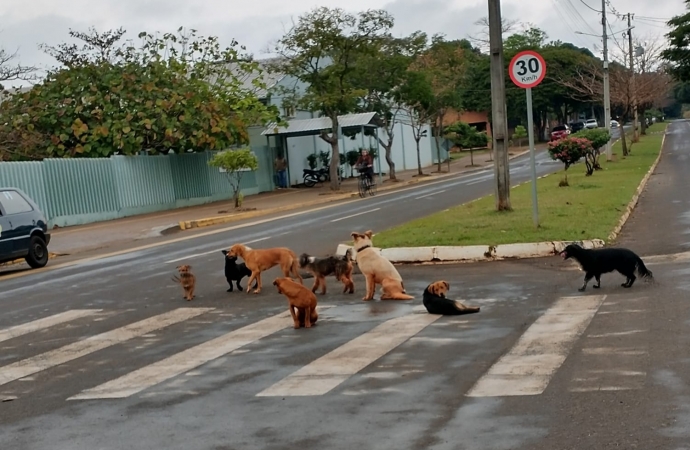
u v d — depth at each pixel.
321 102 39.59
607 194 22.19
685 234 14.68
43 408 6.66
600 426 5.32
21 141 32.50
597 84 53.16
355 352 7.80
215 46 40.00
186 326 9.67
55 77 34.78
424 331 8.54
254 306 10.72
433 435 5.37
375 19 40.06
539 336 7.93
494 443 5.15
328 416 5.92
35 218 17.64
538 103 82.69
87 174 30.19
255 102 39.59
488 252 13.16
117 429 5.96
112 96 34.38
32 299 12.62
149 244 21.11
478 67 86.56
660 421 5.34
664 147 57.09
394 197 31.78
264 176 43.44
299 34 40.03
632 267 10.03
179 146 35.81
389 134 46.84
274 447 5.34
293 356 7.83
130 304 11.48
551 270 11.81
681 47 51.28
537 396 6.03
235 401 6.46
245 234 20.97
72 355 8.52
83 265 17.03
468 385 6.46
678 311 8.47
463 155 73.50
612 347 7.27
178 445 5.52
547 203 20.25
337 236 18.59
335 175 41.25
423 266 13.05
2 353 8.86
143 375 7.48
